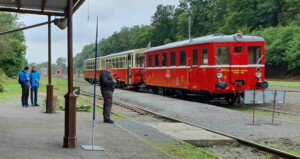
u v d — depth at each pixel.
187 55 20.59
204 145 10.09
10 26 38.03
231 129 11.95
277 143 9.95
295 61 58.25
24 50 56.62
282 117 15.35
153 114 16.52
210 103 21.00
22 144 8.07
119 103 21.50
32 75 17.41
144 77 29.08
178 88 22.92
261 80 18.61
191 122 13.84
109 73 12.52
